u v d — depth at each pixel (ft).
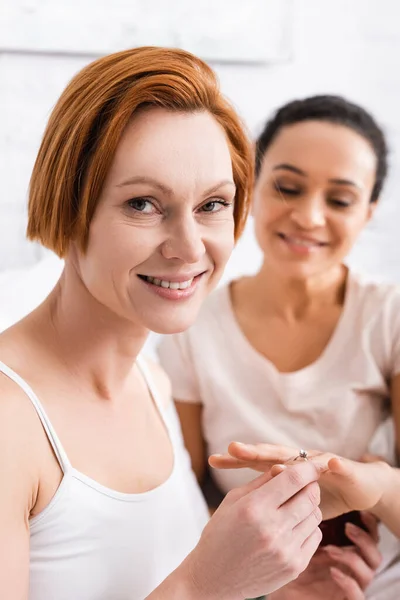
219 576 2.26
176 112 2.31
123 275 2.35
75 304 2.56
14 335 2.56
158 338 5.13
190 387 4.34
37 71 5.88
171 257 2.33
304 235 3.92
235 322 4.32
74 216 2.37
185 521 2.94
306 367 4.16
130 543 2.58
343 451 4.09
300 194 3.93
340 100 4.04
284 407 4.17
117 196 2.28
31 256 6.02
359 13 7.13
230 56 6.57
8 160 5.90
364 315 4.13
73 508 2.42
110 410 2.74
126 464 2.70
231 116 2.52
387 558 3.95
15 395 2.37
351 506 3.19
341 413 4.05
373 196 4.21
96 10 5.97
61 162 2.30
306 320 4.23
